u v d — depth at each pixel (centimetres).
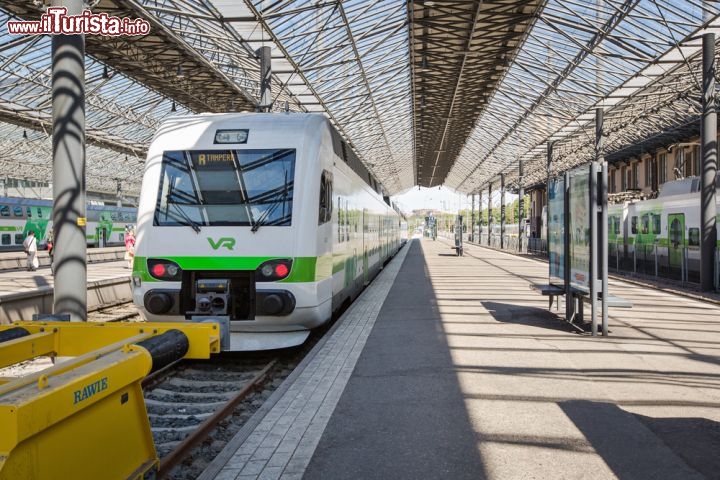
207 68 2227
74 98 845
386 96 3222
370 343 918
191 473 466
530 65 2573
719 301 1402
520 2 1911
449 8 1984
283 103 2883
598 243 1043
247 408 637
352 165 1297
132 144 3544
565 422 545
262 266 820
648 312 1255
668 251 2142
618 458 462
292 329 852
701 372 728
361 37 2114
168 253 834
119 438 347
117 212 4881
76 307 857
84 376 295
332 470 440
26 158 4562
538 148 4291
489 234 6550
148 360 365
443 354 836
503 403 605
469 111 3631
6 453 239
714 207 1681
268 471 437
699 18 1700
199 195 852
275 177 855
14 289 1755
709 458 462
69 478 293
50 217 4141
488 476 430
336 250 1022
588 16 1920
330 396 630
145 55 2069
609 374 721
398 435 513
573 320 1126
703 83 1730
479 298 1515
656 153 3806
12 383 273
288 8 1788
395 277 2195
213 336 445
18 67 2283
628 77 2342
